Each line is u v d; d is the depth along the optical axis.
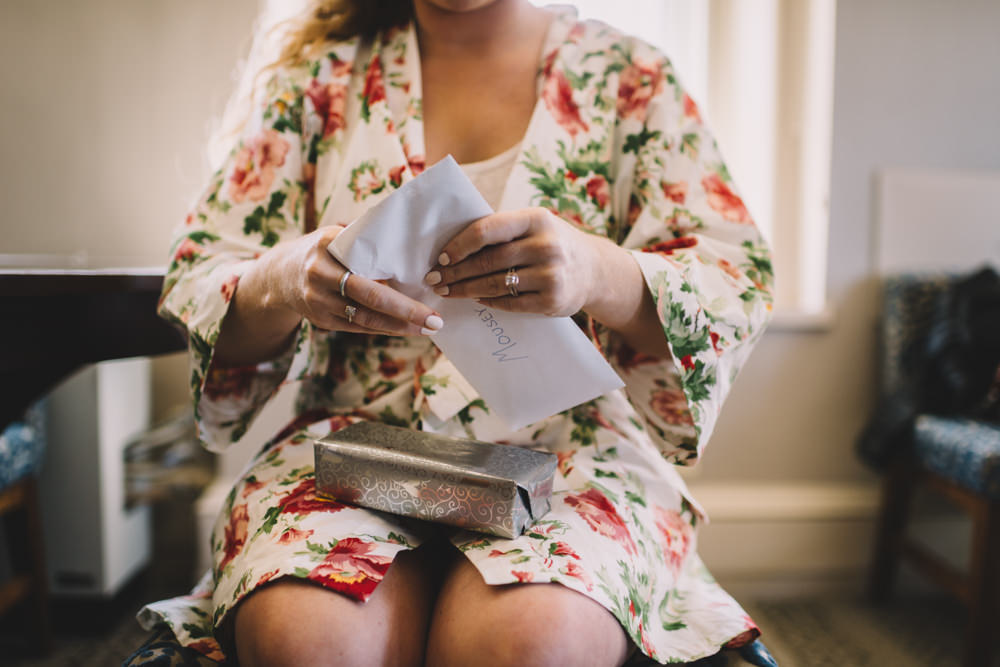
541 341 0.54
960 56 1.64
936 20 1.63
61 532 1.42
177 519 1.63
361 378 0.72
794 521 1.65
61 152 1.49
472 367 0.56
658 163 0.73
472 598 0.50
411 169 0.70
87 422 1.40
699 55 1.67
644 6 1.63
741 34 1.67
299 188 0.75
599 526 0.57
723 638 0.59
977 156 1.67
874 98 1.63
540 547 0.53
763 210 1.75
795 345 1.67
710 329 0.64
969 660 1.34
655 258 0.64
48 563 1.43
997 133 1.67
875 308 1.67
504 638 0.46
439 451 0.57
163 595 1.57
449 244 0.51
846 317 1.67
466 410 0.67
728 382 0.68
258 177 0.75
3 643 1.39
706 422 0.66
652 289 0.61
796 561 1.66
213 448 0.75
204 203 0.76
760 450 1.70
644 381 0.70
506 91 0.75
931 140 1.66
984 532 1.32
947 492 1.43
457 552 0.58
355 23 0.79
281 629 0.47
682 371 0.64
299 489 0.61
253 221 0.74
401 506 0.56
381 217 0.50
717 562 1.65
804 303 1.76
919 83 1.64
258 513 0.60
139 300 0.85
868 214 1.65
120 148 1.50
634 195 0.75
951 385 1.48
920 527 1.70
